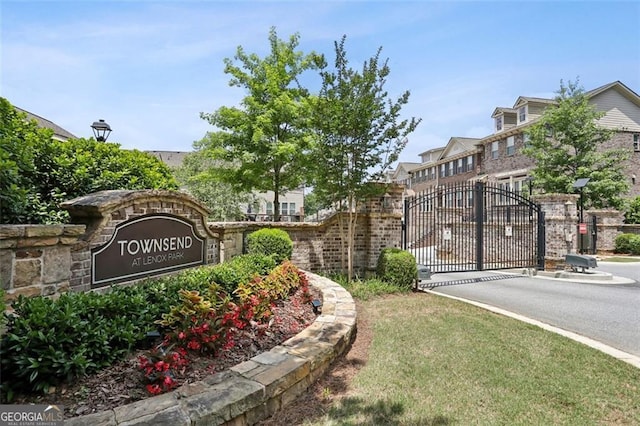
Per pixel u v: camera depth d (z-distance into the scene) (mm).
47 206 4012
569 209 9703
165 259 4527
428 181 33938
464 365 3260
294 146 10898
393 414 2381
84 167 4555
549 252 9805
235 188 12766
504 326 4547
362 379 2924
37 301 2369
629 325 4938
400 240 8156
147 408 1896
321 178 7223
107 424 1728
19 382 1971
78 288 3246
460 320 4801
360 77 6789
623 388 2869
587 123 15266
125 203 3846
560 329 4617
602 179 14602
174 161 33875
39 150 4309
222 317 2906
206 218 5555
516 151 21453
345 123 6773
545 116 16406
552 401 2629
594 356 3566
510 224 11242
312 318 4113
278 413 2354
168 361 2268
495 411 2459
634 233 14328
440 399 2607
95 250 3465
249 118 11602
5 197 2979
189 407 1918
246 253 7156
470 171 26797
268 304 3697
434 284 8156
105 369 2275
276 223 7789
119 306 2725
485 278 8977
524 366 3268
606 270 10172
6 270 2479
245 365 2570
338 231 8273
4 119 4004
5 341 1966
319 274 7758
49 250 2809
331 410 2420
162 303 3143
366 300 6031
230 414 2006
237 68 11875
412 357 3445
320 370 2938
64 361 2010
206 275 4094
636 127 19391
